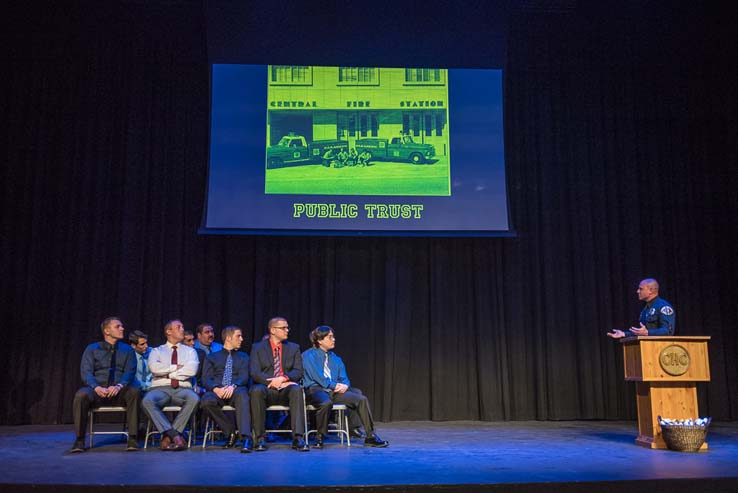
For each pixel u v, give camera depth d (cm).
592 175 673
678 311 661
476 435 517
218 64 643
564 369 646
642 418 452
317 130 640
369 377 637
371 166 636
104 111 655
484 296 652
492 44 654
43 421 609
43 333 621
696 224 674
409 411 637
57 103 653
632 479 318
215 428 493
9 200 634
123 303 627
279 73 647
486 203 634
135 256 636
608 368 651
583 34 686
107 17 666
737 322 662
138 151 651
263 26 648
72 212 638
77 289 627
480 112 647
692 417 436
